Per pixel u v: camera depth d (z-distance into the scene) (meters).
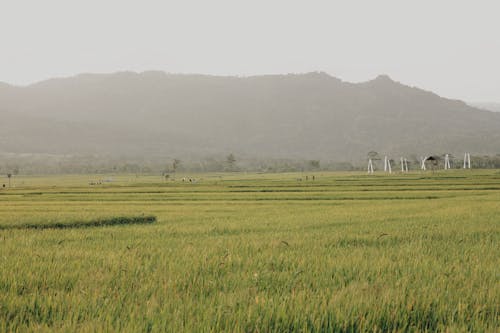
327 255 13.25
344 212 31.72
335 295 8.35
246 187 78.56
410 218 25.80
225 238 18.05
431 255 13.23
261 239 17.41
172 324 6.80
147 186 88.44
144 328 6.70
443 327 6.93
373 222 24.06
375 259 12.34
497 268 10.92
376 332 6.93
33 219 27.25
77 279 10.18
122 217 28.47
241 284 9.69
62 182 139.00
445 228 19.88
